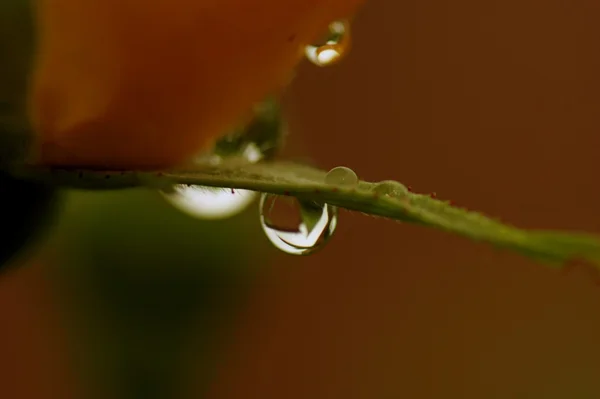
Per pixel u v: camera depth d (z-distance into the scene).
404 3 0.19
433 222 0.08
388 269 0.18
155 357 0.11
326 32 0.09
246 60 0.09
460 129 0.19
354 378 0.17
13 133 0.09
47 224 0.09
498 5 0.20
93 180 0.09
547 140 0.19
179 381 0.11
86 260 0.11
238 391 0.16
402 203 0.08
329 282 0.17
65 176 0.09
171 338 0.11
